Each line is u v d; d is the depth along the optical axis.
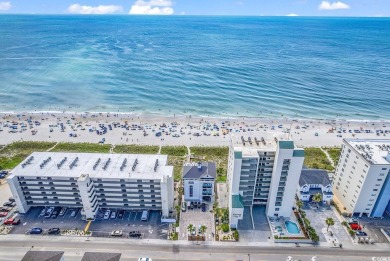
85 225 131.00
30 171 133.00
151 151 195.00
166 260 115.12
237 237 124.94
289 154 122.19
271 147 133.00
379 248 122.50
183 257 116.56
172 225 132.25
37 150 194.38
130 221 134.00
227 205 143.38
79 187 125.50
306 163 184.75
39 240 122.62
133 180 131.12
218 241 124.31
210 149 197.75
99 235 125.75
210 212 140.50
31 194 136.12
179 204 145.62
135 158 147.00
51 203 138.88
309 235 126.19
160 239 124.75
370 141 146.50
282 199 132.88
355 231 130.38
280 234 127.06
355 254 119.44
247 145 134.75
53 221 132.75
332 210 143.62
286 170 125.62
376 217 139.00
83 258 103.12
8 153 189.75
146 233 127.44
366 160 128.00
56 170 134.75
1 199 146.25
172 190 138.75
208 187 143.88
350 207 140.12
